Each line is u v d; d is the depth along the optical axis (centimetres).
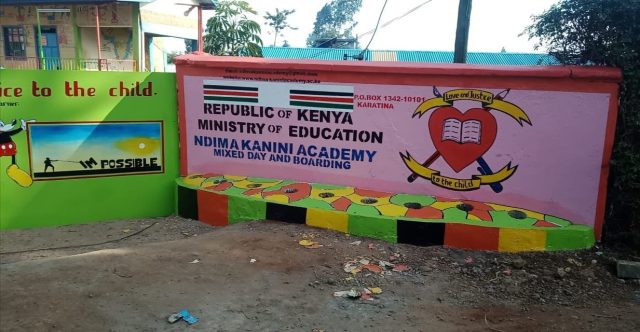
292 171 591
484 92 489
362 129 546
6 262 490
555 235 446
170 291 385
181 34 2516
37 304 358
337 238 487
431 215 478
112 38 2194
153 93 627
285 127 584
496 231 450
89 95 603
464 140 504
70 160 607
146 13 2202
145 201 642
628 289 391
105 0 1981
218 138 623
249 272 419
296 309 361
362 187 557
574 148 464
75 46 2164
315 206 517
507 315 354
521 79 474
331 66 544
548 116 470
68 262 437
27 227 606
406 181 536
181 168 651
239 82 596
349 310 360
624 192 451
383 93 530
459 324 341
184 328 334
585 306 366
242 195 558
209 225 591
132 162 630
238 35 1623
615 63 447
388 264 434
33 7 2153
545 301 374
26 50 2198
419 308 364
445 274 420
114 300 368
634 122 436
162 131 636
